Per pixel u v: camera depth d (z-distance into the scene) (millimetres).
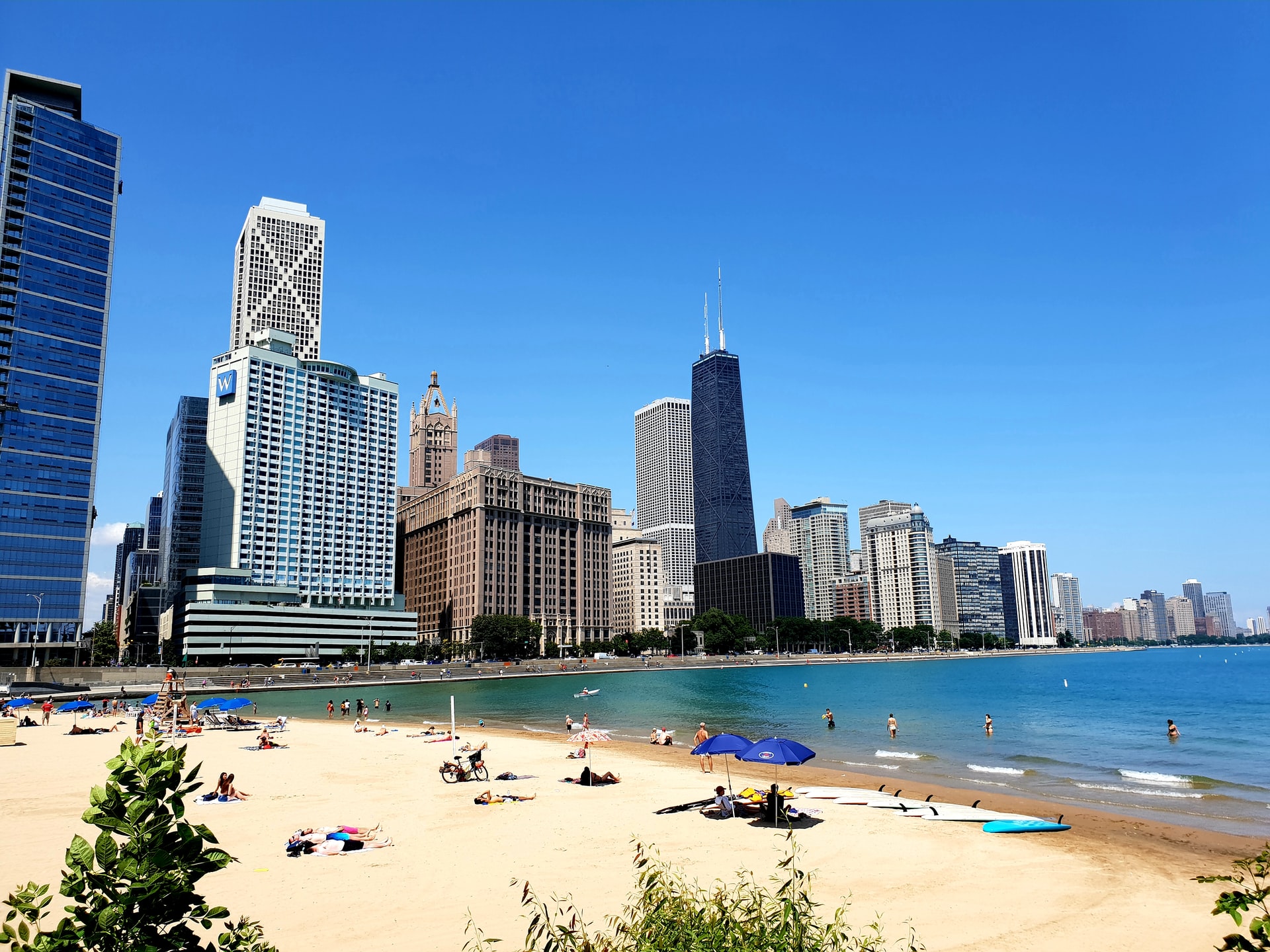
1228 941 7789
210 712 79125
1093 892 24750
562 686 169250
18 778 44594
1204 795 42406
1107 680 189000
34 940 6012
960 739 69750
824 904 23641
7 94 190125
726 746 35125
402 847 29703
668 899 9648
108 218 197000
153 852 6176
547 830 32531
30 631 174250
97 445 188625
